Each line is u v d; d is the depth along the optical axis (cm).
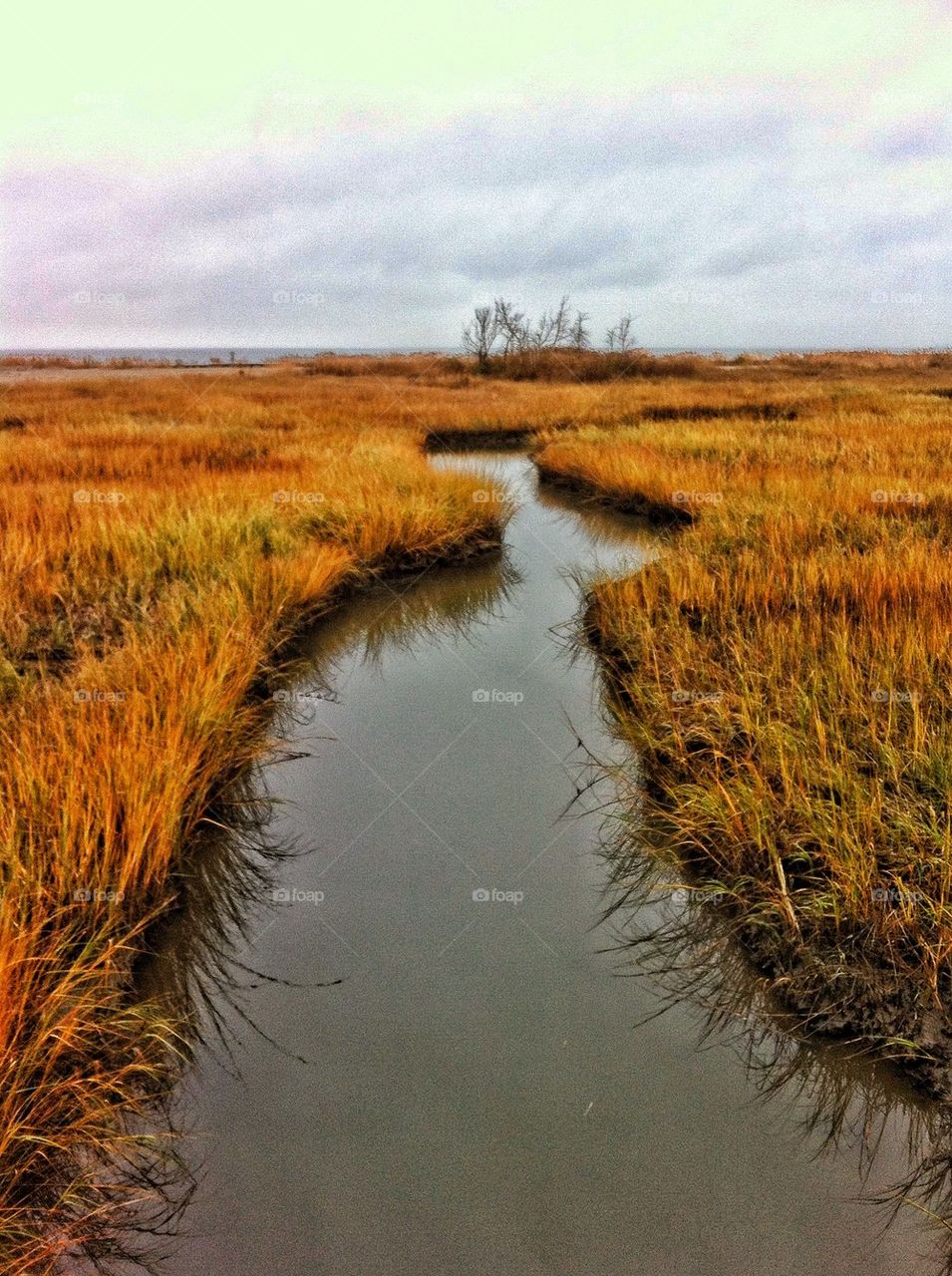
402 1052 326
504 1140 287
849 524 880
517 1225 259
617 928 397
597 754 559
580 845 463
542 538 1158
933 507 941
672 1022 341
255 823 481
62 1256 247
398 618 857
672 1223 258
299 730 602
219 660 566
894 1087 300
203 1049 327
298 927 399
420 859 451
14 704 499
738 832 409
